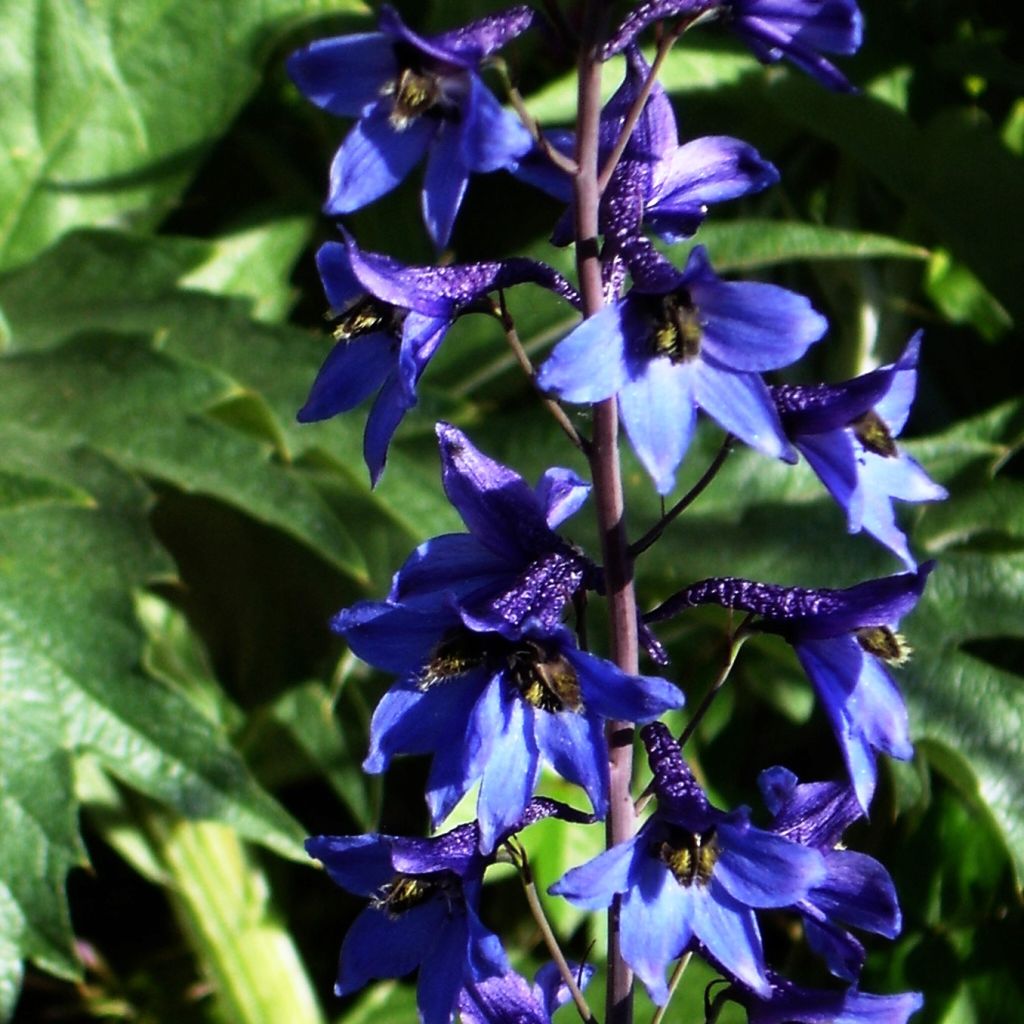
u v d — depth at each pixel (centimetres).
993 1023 57
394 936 43
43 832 55
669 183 43
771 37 43
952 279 67
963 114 60
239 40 65
